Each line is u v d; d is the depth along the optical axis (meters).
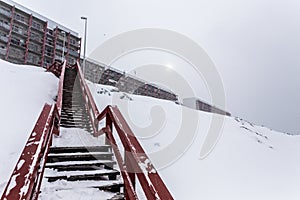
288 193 6.16
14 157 3.61
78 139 4.79
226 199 5.03
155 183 1.58
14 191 1.28
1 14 35.81
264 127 20.88
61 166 3.29
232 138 10.97
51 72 13.91
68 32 46.62
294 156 11.88
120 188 2.99
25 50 38.53
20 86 8.57
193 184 5.38
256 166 8.09
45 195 2.49
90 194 2.69
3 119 5.14
